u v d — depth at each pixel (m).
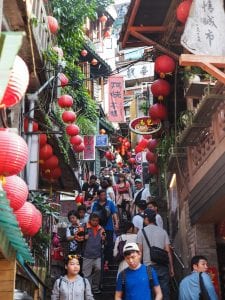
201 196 9.55
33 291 9.59
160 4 11.34
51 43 11.72
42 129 11.55
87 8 15.64
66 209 20.64
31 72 9.62
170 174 13.44
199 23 7.04
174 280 10.91
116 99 19.98
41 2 10.09
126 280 6.39
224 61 6.62
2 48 3.41
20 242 6.06
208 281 6.96
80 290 7.41
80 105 18.56
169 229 14.42
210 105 8.23
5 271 6.37
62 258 13.30
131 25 11.86
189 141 9.95
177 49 11.95
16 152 4.96
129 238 9.63
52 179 12.56
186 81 11.01
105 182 16.31
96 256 10.95
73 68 15.53
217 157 8.44
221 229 10.03
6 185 5.59
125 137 31.09
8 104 4.67
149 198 15.09
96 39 30.98
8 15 7.92
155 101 13.48
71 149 13.66
